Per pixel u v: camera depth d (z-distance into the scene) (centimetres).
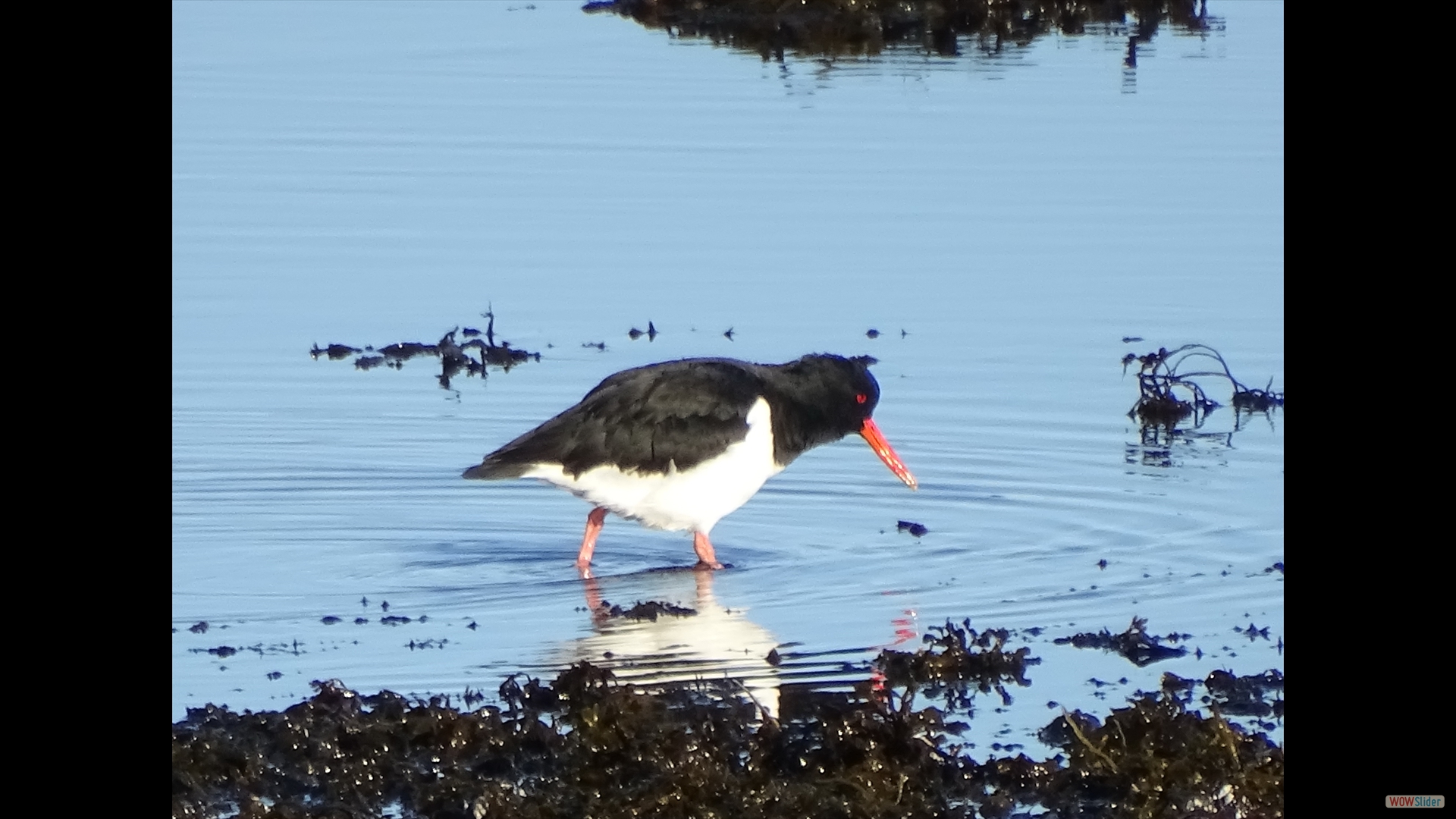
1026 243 2261
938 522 1619
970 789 1083
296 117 2678
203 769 1104
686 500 1523
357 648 1328
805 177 2467
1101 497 1664
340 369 1984
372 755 1116
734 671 1270
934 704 1224
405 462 1761
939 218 2334
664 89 2867
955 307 2105
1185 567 1488
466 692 1234
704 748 1110
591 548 1528
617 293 2153
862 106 2766
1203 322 2064
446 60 3008
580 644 1333
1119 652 1308
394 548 1563
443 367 1978
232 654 1314
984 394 1912
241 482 1698
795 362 1633
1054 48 3130
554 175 2484
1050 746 1154
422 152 2556
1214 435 1828
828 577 1488
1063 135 2611
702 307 2114
